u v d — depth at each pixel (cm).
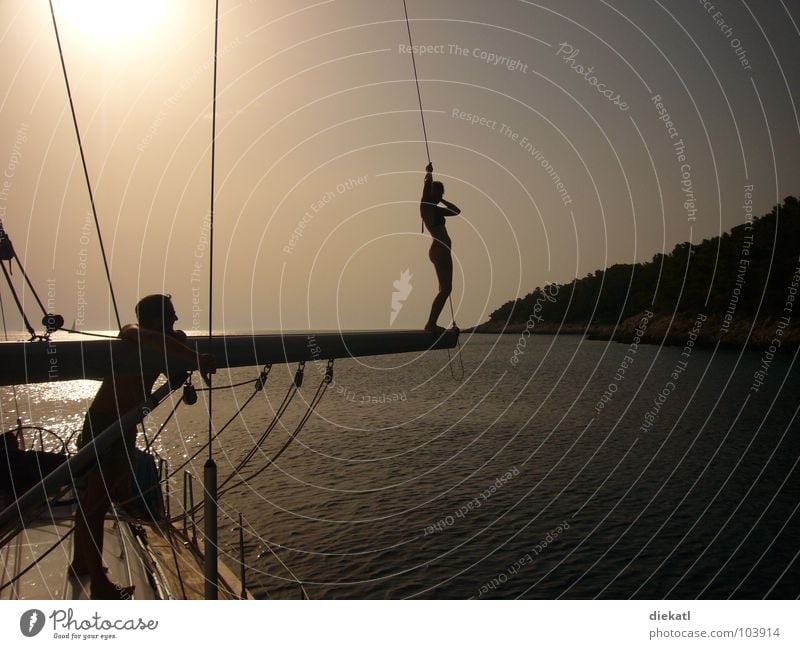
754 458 3006
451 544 1908
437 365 10475
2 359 354
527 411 4800
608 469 2844
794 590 1515
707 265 10594
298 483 2681
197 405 4950
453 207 654
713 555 1752
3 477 733
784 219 9256
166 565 709
